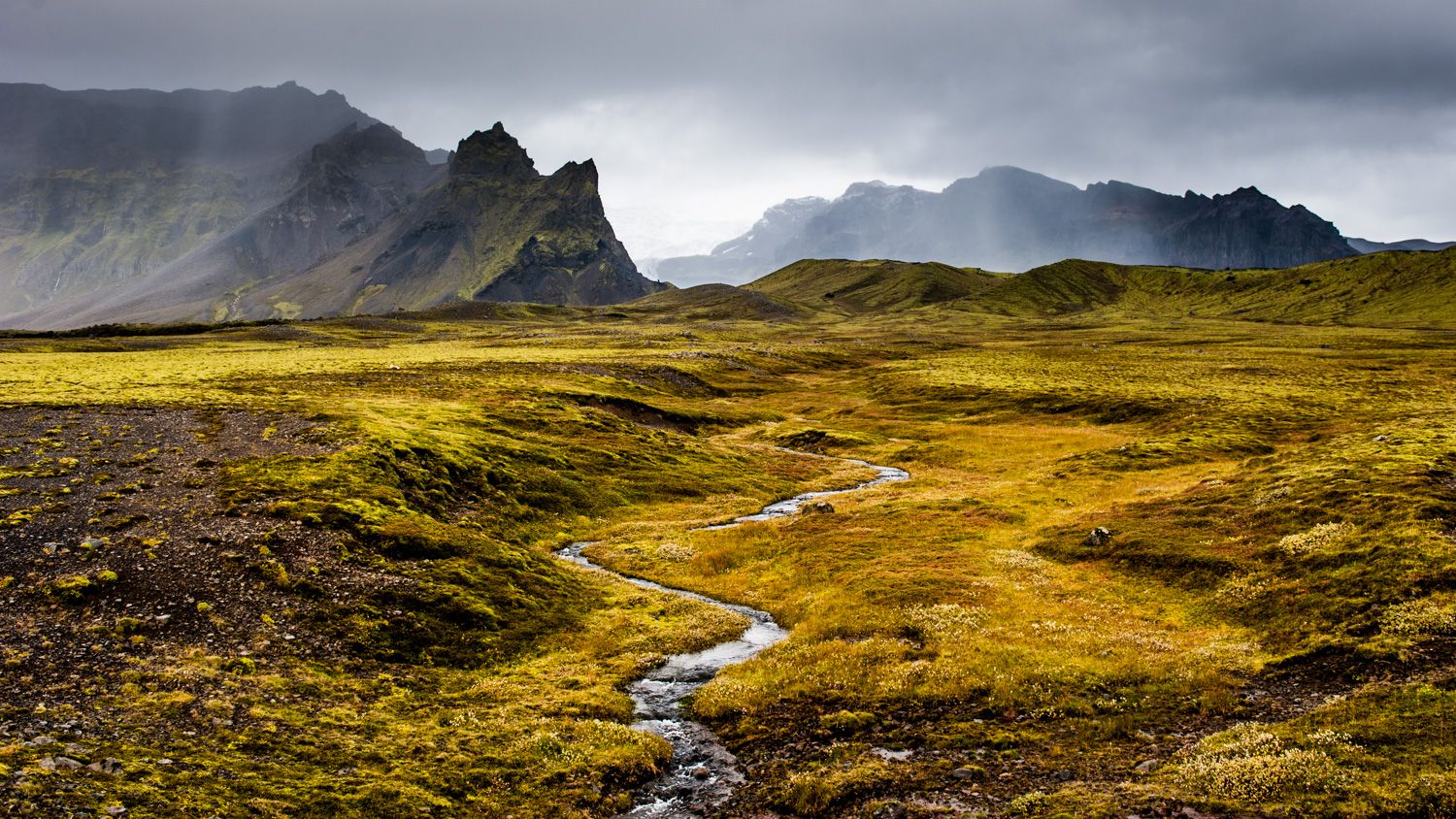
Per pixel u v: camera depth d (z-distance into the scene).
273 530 43.00
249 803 20.86
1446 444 53.25
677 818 22.80
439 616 38.22
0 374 93.38
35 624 30.66
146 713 25.27
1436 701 22.77
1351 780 19.34
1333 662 28.09
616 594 46.41
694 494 76.19
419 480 58.97
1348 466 50.81
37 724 23.33
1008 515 59.47
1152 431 101.50
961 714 27.92
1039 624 36.38
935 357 198.25
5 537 38.25
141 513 43.50
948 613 38.50
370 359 147.88
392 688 31.08
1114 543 47.34
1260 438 88.62
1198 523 48.25
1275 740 22.20
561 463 76.69
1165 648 32.25
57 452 54.44
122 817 18.77
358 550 43.12
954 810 21.16
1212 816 19.11
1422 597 30.94
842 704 29.66
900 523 59.31
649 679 34.28
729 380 161.88
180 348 182.25
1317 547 38.75
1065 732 25.64
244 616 34.31
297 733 25.88
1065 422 114.00
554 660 36.00
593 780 24.56
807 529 60.22
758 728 28.44
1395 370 141.25
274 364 129.62
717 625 41.12
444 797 23.06
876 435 112.12
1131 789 21.02
